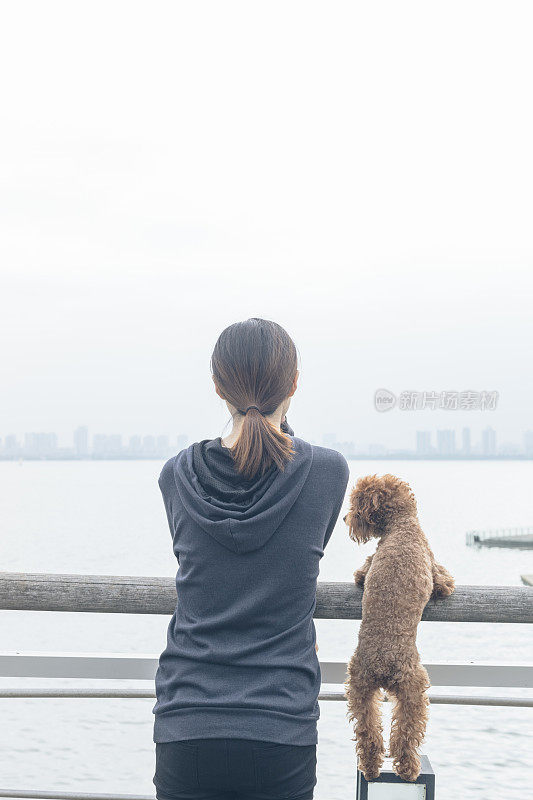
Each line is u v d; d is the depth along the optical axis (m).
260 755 1.39
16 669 2.09
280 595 1.50
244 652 1.46
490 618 1.90
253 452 1.52
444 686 2.06
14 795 2.02
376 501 1.76
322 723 17.08
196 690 1.45
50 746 24.95
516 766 20.53
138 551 74.94
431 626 40.41
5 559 69.44
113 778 21.59
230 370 1.59
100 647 39.12
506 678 2.05
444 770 20.22
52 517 120.00
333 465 1.60
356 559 61.62
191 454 1.63
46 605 1.98
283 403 1.63
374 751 1.63
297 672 1.47
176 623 1.59
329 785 12.07
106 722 28.02
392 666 1.61
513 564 68.69
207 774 1.42
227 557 1.51
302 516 1.54
